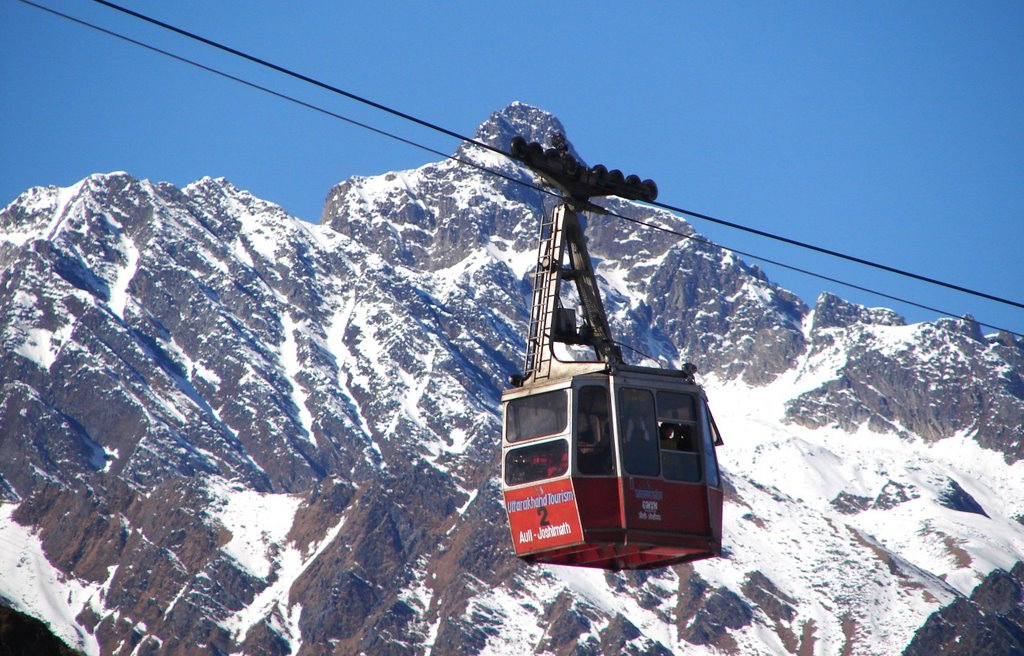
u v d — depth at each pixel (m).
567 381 68.44
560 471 67.62
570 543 67.19
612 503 67.06
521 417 69.88
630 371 69.50
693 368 71.31
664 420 69.25
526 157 70.75
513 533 69.25
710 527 69.00
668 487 68.25
